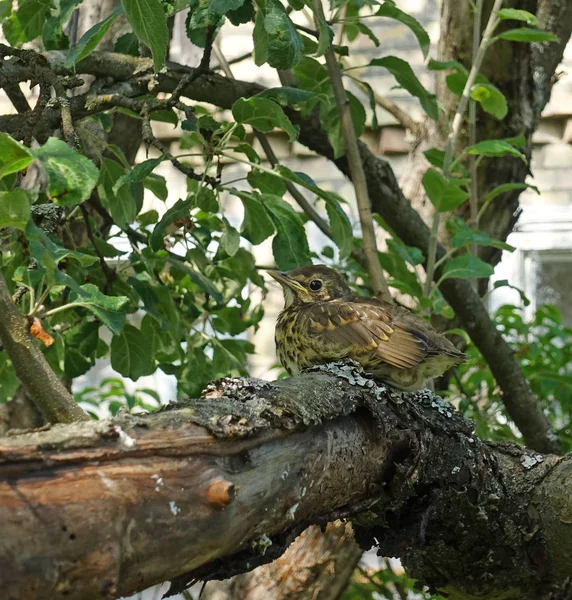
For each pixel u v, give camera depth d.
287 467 2.90
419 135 7.48
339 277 5.54
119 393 7.30
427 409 3.86
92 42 3.71
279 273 5.55
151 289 4.77
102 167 4.72
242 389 3.02
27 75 4.52
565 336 7.39
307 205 6.21
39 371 2.99
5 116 4.53
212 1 3.63
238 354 5.69
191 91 5.59
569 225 9.89
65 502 2.19
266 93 4.28
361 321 4.68
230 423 2.59
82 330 4.70
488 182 7.14
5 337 2.98
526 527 4.05
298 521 3.13
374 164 6.42
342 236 4.29
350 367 3.68
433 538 4.05
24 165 2.54
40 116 4.33
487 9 6.77
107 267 4.78
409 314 4.95
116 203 4.81
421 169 7.37
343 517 3.63
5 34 5.10
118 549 2.24
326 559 5.71
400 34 10.27
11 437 2.23
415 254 5.80
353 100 5.66
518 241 9.96
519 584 4.20
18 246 4.41
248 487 2.68
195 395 5.09
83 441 2.27
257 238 4.34
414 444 3.54
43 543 2.14
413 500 3.75
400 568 8.80
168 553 2.39
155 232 4.21
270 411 2.80
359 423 3.44
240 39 10.34
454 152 7.13
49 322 4.64
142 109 4.43
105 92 4.91
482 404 8.25
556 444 6.76
